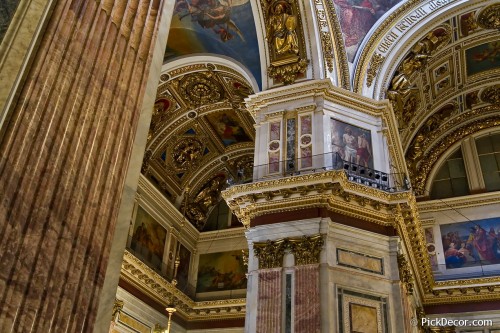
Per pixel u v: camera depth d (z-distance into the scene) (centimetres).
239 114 2027
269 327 1119
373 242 1245
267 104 1480
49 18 466
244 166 2238
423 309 1827
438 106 2153
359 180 1320
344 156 1370
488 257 1931
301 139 1374
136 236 1844
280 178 1253
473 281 1822
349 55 1622
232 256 2156
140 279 1762
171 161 2127
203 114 2064
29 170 401
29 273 381
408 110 1966
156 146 2030
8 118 401
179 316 1991
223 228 2253
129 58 574
